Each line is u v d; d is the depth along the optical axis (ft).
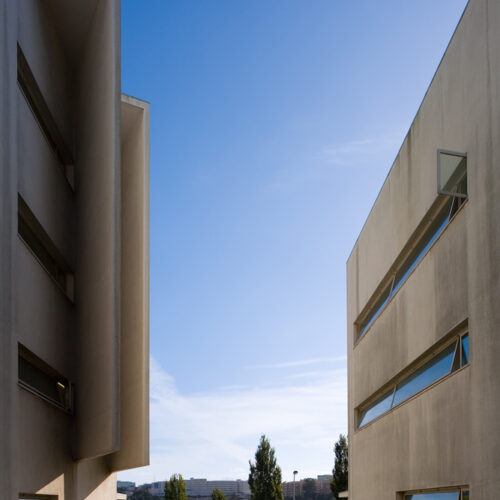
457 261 38.99
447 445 39.24
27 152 39.91
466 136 37.70
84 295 51.85
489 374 33.14
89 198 51.62
